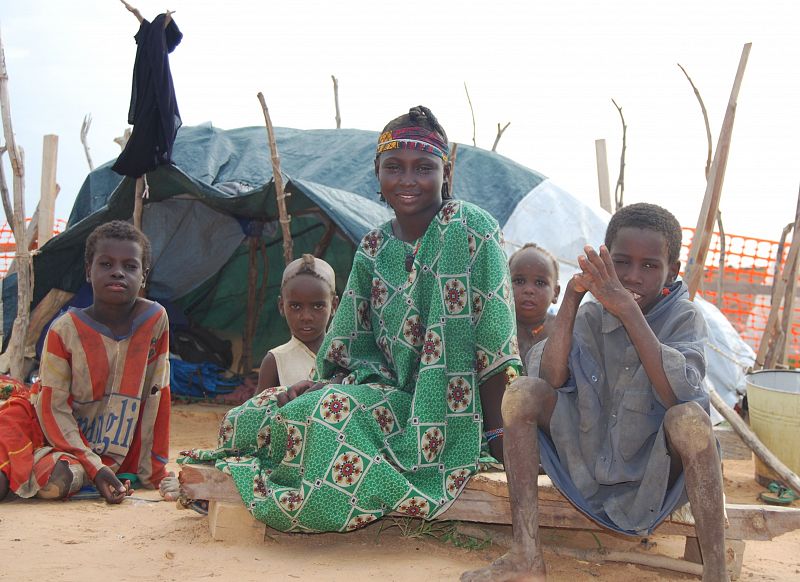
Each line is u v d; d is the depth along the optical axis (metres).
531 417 2.78
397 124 3.43
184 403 8.65
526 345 4.76
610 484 2.83
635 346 2.66
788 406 5.49
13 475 4.11
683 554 3.38
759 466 5.62
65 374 4.35
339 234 8.31
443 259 3.33
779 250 8.59
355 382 3.41
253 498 3.17
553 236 8.99
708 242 6.60
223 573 2.81
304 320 4.61
